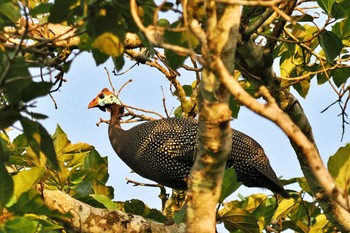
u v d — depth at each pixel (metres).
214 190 7.17
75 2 7.36
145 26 7.33
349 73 12.88
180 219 10.29
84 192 11.63
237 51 11.16
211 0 6.41
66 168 11.70
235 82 5.74
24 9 6.99
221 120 6.82
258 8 10.98
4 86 7.07
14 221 7.19
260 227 11.96
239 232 11.91
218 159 7.02
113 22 7.23
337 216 11.84
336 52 11.27
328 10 11.13
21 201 7.15
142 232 11.62
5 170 7.19
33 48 7.48
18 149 11.94
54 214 7.23
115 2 7.22
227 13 6.62
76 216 11.20
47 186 11.29
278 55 13.28
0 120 6.97
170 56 7.40
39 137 7.10
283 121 5.64
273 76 11.58
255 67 11.38
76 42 11.85
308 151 5.63
